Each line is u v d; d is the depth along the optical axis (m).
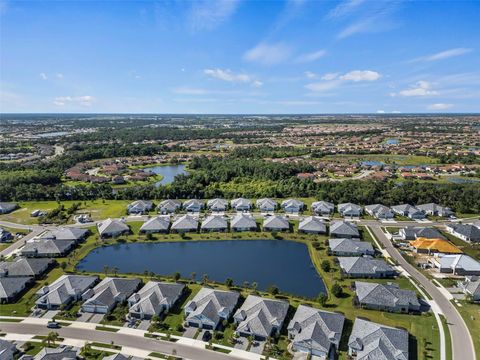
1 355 74.50
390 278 110.50
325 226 153.75
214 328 86.31
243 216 159.88
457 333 83.94
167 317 91.75
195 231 153.00
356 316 91.25
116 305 97.31
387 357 72.44
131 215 175.38
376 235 146.38
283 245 140.62
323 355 76.62
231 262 126.56
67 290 101.19
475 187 191.75
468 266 111.81
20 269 114.62
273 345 80.06
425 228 142.75
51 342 81.31
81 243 142.38
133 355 77.50
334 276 113.06
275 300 93.81
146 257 131.88
